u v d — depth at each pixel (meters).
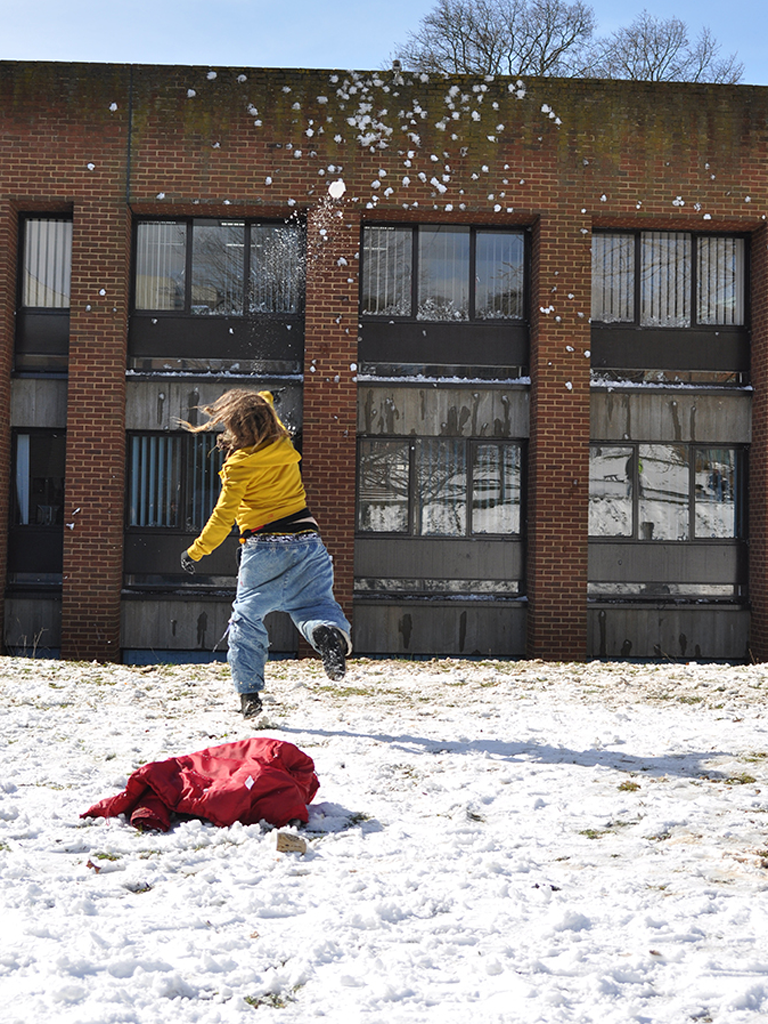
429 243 14.18
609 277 14.41
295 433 13.85
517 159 13.56
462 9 28.61
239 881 2.98
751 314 14.41
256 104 13.39
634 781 4.38
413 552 14.12
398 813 3.85
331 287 13.47
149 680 7.77
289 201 13.40
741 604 14.30
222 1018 2.08
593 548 14.35
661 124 13.74
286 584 5.56
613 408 14.35
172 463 14.02
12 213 13.56
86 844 3.35
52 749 4.93
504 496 14.22
